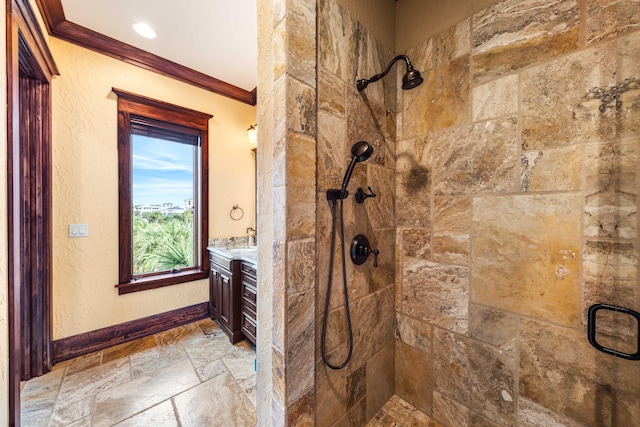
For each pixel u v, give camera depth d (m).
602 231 0.83
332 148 1.02
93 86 2.03
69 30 1.88
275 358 0.90
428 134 1.25
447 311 1.20
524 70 0.98
